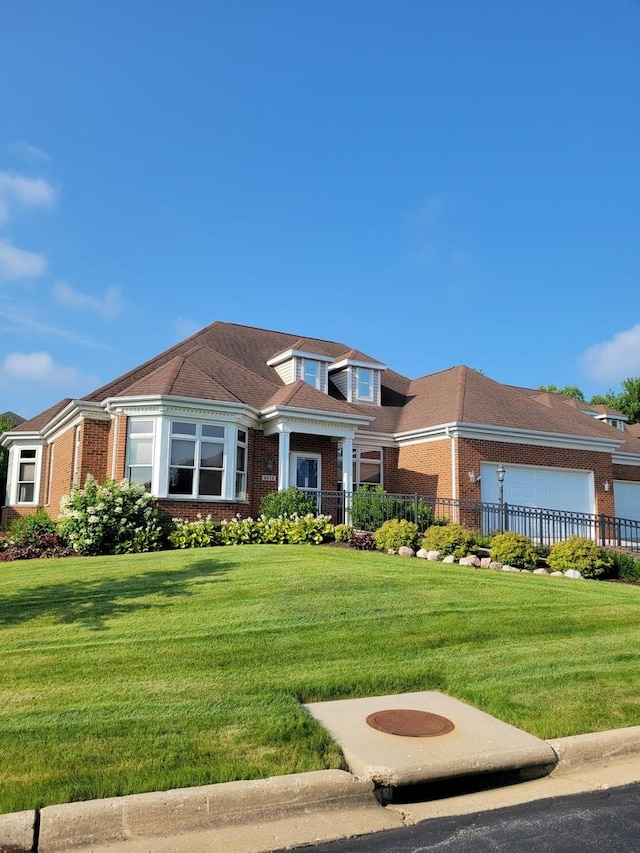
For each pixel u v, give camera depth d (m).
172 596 9.17
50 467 24.41
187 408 17.36
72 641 7.29
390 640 7.54
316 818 4.14
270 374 23.42
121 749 4.73
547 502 22.52
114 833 3.85
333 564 11.50
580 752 5.07
